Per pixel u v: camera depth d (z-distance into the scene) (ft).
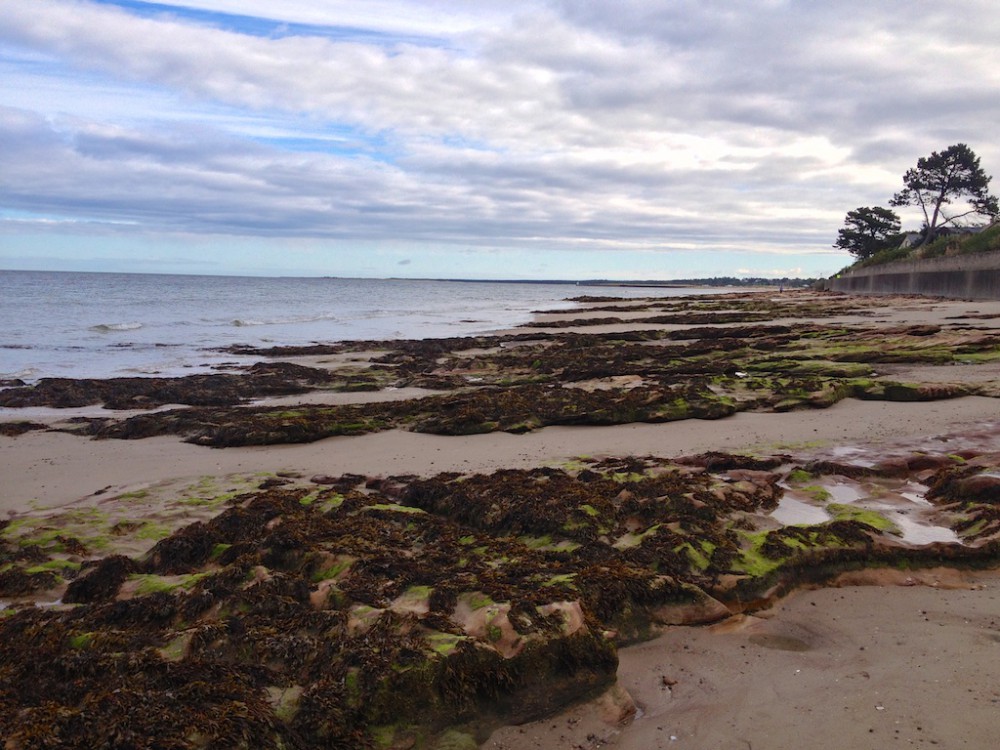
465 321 170.40
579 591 19.16
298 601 19.44
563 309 226.17
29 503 32.48
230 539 25.32
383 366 82.02
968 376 57.31
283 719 14.69
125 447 43.55
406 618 16.92
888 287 210.38
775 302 204.64
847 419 43.62
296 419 45.32
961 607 21.01
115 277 535.19
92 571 22.76
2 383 68.90
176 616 18.95
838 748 14.80
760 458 33.99
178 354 96.27
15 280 344.90
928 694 16.34
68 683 15.35
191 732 13.52
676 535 23.59
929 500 28.66
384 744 14.85
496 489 28.66
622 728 16.22
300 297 284.00
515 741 15.78
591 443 41.14
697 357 77.61
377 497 29.76
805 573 22.72
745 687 17.46
